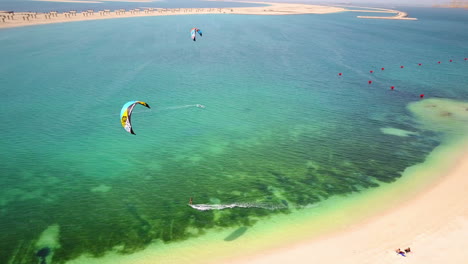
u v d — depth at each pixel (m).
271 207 23.52
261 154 31.11
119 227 21.09
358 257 18.77
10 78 50.41
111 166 28.22
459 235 20.16
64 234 20.34
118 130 35.03
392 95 49.31
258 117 39.81
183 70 59.53
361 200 24.36
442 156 30.78
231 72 59.62
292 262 18.50
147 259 18.66
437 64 71.12
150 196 24.41
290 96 47.75
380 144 33.41
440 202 23.70
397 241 19.95
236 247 19.67
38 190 24.61
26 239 19.83
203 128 36.31
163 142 32.81
